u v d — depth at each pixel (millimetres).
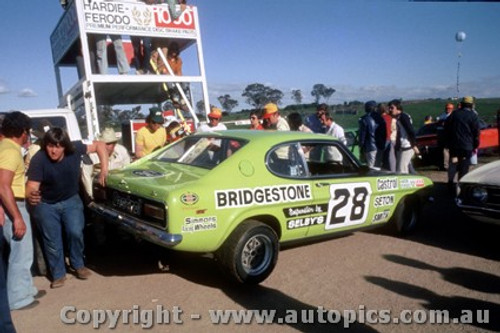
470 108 8164
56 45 9578
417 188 6082
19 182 3914
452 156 8500
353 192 5215
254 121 8023
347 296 4172
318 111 8094
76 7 7090
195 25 8266
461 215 7242
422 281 4527
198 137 5262
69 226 4453
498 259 5184
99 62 8055
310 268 4887
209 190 4062
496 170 5695
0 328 3168
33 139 6570
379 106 8742
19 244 3914
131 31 7555
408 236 6113
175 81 8008
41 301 4121
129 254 5469
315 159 5199
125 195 4434
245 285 4332
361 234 6211
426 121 15805
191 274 4754
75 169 4352
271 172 4562
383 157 8711
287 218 4605
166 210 3848
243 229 4211
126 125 9508
